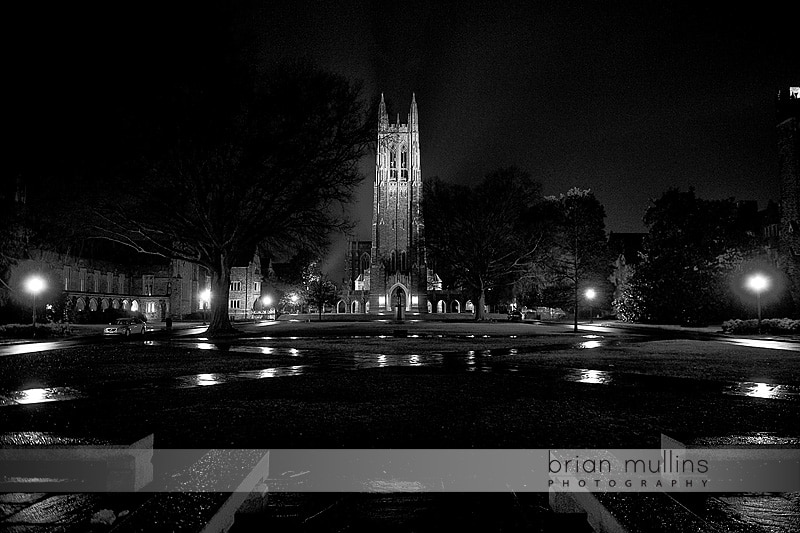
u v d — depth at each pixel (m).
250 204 34.00
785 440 6.09
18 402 8.92
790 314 37.19
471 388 10.45
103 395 9.69
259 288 102.06
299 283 102.62
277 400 9.05
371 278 105.38
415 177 107.62
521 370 13.93
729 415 7.78
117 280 87.69
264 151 31.64
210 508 3.82
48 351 21.06
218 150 31.38
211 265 35.28
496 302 95.38
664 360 16.61
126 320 51.12
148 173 29.80
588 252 64.19
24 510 3.96
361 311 118.94
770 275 37.97
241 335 33.59
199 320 84.19
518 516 4.38
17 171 14.16
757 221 60.81
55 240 33.72
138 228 33.72
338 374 13.01
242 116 31.58
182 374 13.09
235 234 34.56
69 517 3.84
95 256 83.12
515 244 65.25
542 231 64.00
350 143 34.84
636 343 25.09
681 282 46.00
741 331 32.81
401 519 4.27
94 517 3.82
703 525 3.85
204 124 29.44
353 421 7.34
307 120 33.16
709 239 47.94
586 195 65.69
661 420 7.39
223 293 35.78
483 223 64.19
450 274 78.62
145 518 3.67
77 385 11.09
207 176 31.98
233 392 9.98
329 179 35.12
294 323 61.00
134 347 23.42
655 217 51.19
